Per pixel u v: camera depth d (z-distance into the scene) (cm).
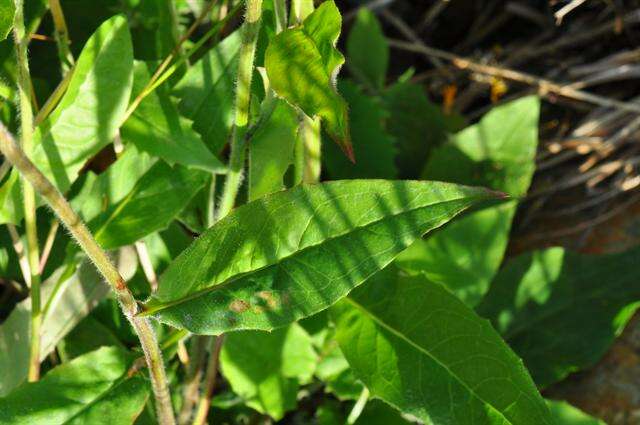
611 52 62
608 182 56
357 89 50
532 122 50
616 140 56
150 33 45
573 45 63
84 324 44
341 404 46
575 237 54
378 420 44
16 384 40
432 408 37
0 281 46
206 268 32
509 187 50
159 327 44
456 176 51
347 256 31
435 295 38
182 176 40
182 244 44
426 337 38
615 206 55
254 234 32
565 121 60
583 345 47
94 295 41
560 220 55
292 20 35
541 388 46
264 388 44
